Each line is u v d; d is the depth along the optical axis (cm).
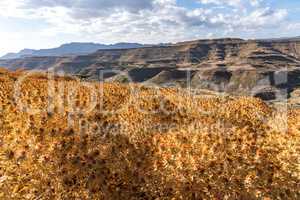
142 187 1255
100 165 1271
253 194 1124
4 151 1316
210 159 1210
